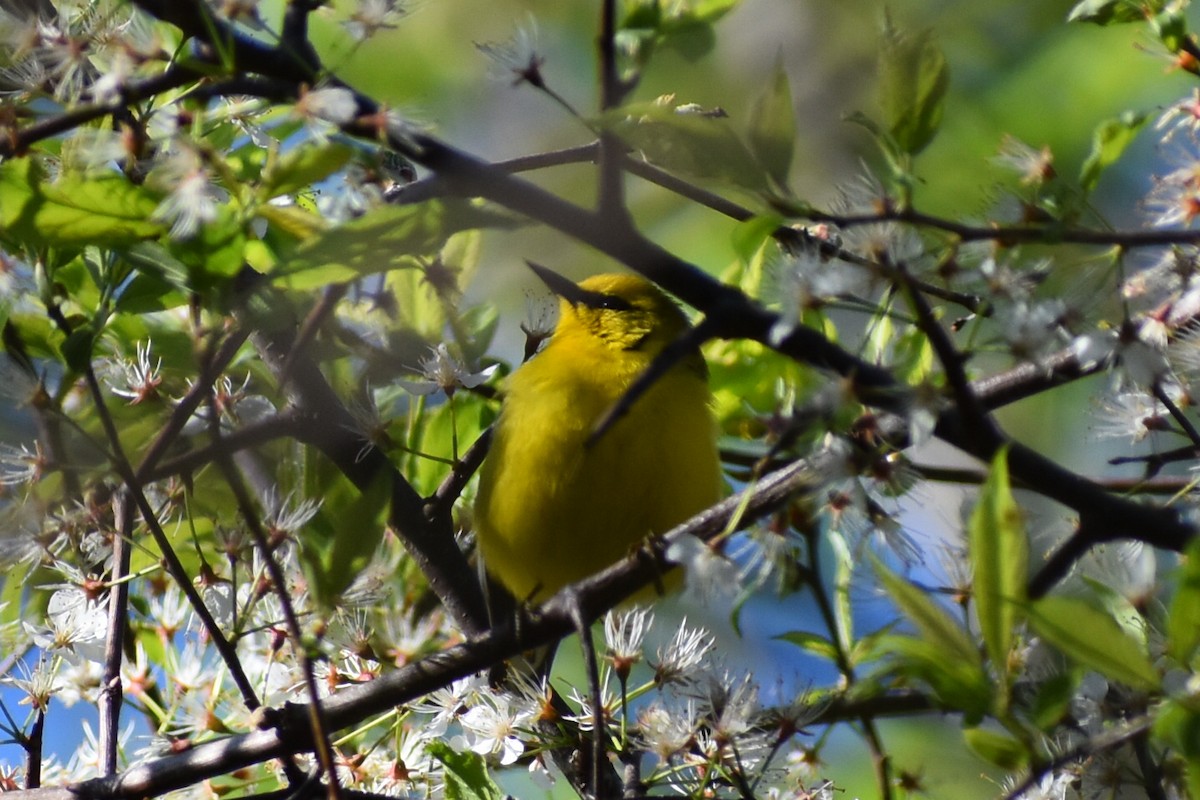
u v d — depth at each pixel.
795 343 5.48
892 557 6.32
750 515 5.91
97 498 7.30
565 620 6.41
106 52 6.04
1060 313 5.61
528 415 9.33
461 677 6.73
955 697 5.16
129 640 8.42
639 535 9.30
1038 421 13.55
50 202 5.68
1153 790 6.10
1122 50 14.11
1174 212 6.49
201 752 6.88
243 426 7.45
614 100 5.29
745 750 6.45
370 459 8.09
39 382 6.51
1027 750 5.15
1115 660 4.91
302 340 6.01
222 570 8.20
